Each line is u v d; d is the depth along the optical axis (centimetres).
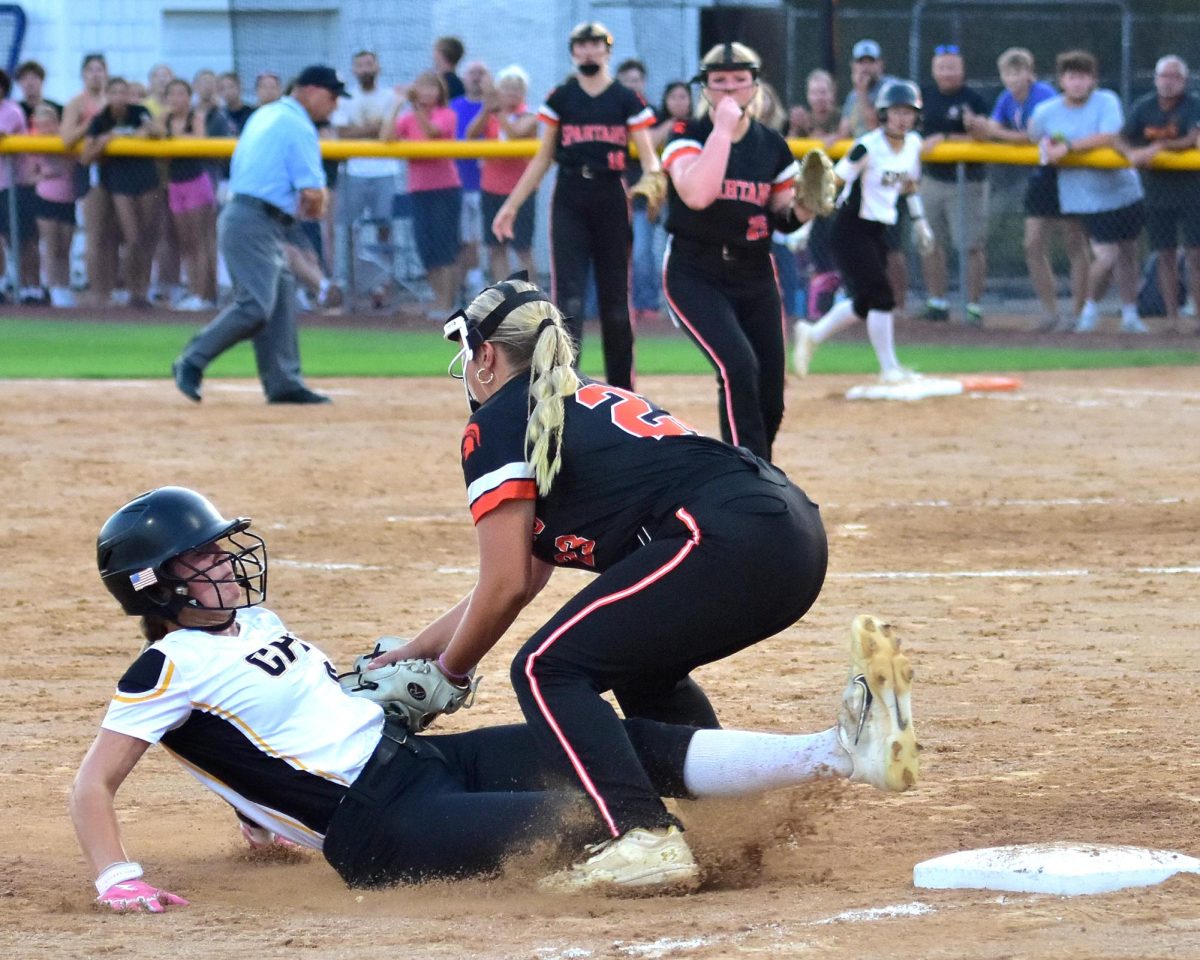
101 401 4678
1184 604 2467
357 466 3706
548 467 1338
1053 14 7394
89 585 2675
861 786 1627
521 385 1385
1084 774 1633
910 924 1146
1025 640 2261
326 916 1290
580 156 3703
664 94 6319
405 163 6675
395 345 6116
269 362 4631
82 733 1897
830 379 5278
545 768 1445
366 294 6825
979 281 6469
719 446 1380
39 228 6994
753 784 1358
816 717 1905
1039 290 6400
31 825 1588
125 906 1312
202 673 1366
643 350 6012
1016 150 6238
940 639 2273
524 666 1355
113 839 1341
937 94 6312
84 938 1222
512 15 7319
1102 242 6203
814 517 1395
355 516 3186
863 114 6225
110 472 3603
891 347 4797
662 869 1310
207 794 1728
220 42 8375
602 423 1370
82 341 6144
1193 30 7362
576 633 1346
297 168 4478
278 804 1395
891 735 1288
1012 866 1263
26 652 2270
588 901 1304
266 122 4447
